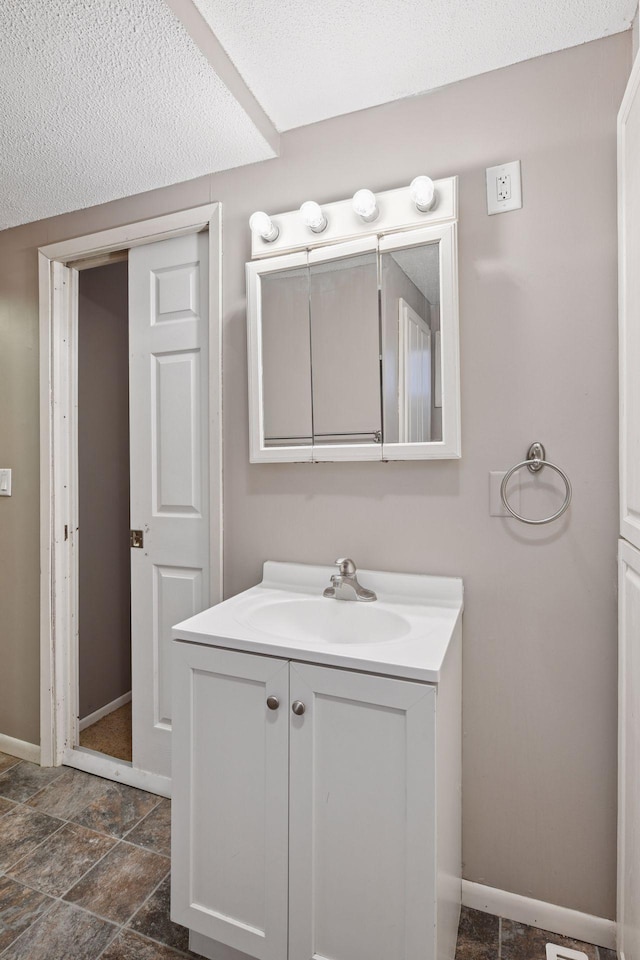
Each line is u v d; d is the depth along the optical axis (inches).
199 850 46.8
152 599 73.6
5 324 83.1
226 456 66.9
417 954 38.3
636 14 46.8
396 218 54.6
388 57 52.5
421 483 56.8
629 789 44.2
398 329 55.4
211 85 51.5
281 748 42.9
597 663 50.3
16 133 58.9
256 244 61.7
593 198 50.0
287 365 61.1
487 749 54.2
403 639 44.1
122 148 61.8
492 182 53.4
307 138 62.2
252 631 46.5
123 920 52.1
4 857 60.3
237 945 44.9
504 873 53.6
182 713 47.3
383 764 39.3
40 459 80.0
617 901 48.5
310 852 41.9
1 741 83.8
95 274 95.3
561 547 51.5
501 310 53.2
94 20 43.6
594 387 50.1
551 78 51.5
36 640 81.4
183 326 70.9
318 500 61.9
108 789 73.7
